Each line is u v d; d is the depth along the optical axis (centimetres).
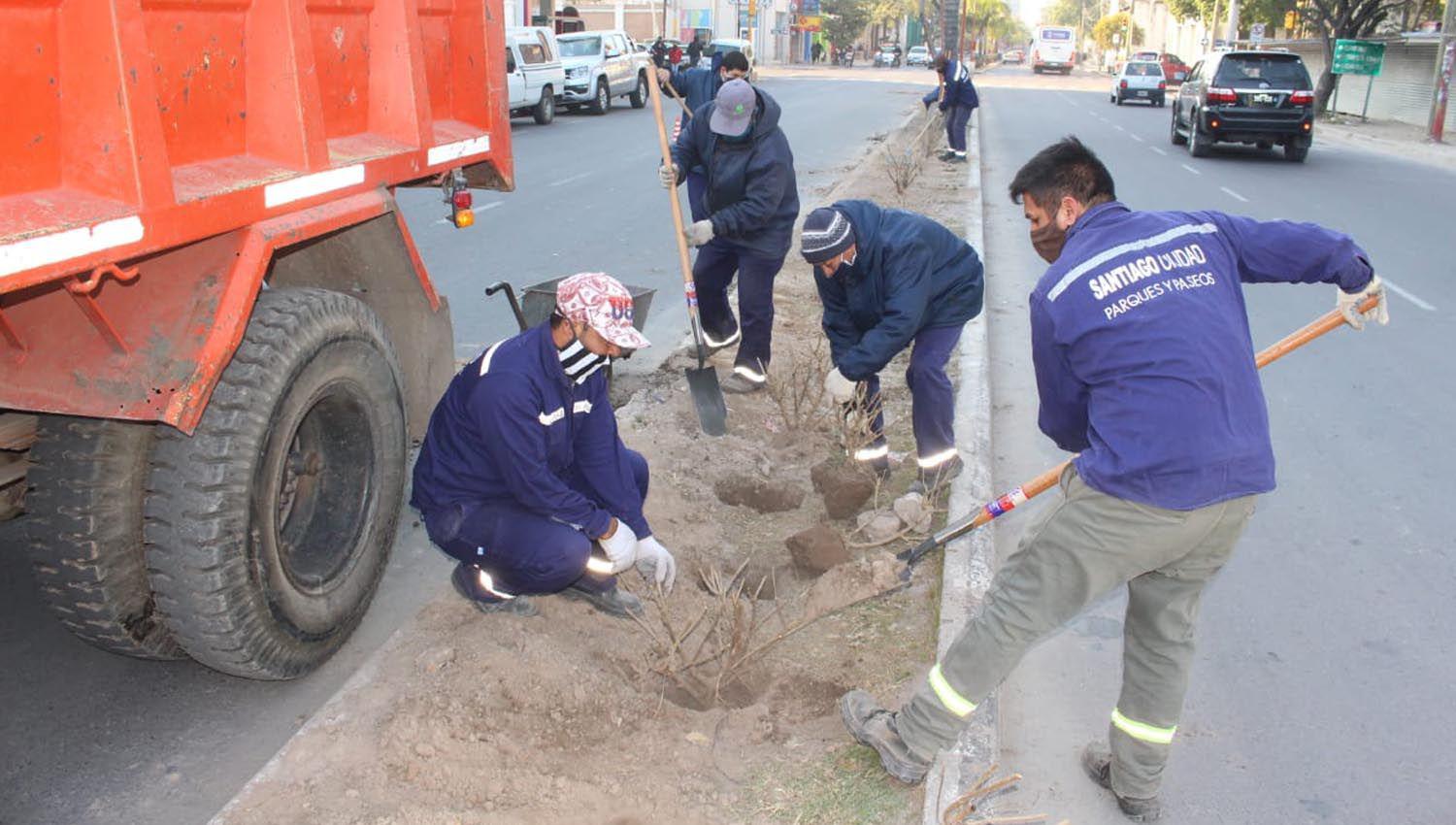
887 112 2819
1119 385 265
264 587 319
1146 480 261
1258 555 472
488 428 344
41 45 243
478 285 854
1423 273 1016
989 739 336
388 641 369
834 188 1361
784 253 615
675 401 615
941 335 479
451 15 446
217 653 319
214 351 285
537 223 1118
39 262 235
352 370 352
